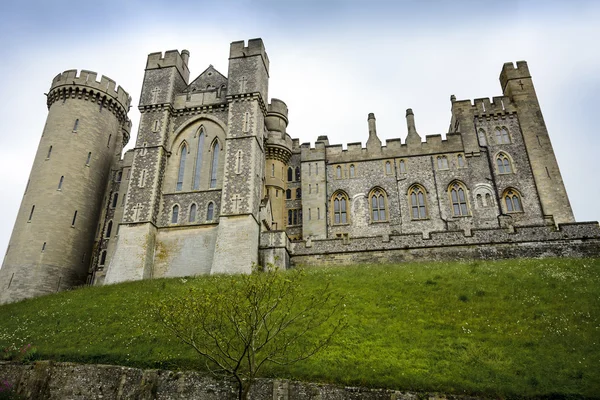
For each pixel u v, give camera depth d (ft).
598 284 78.84
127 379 61.05
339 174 156.35
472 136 150.82
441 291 82.23
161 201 129.18
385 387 54.70
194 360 62.39
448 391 53.01
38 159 150.71
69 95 158.20
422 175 149.38
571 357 57.77
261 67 138.72
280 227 149.89
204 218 124.57
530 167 143.74
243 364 60.13
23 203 145.89
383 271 97.71
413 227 142.92
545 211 137.08
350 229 147.54
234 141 128.57
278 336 66.13
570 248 104.06
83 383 61.98
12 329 81.20
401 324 70.64
